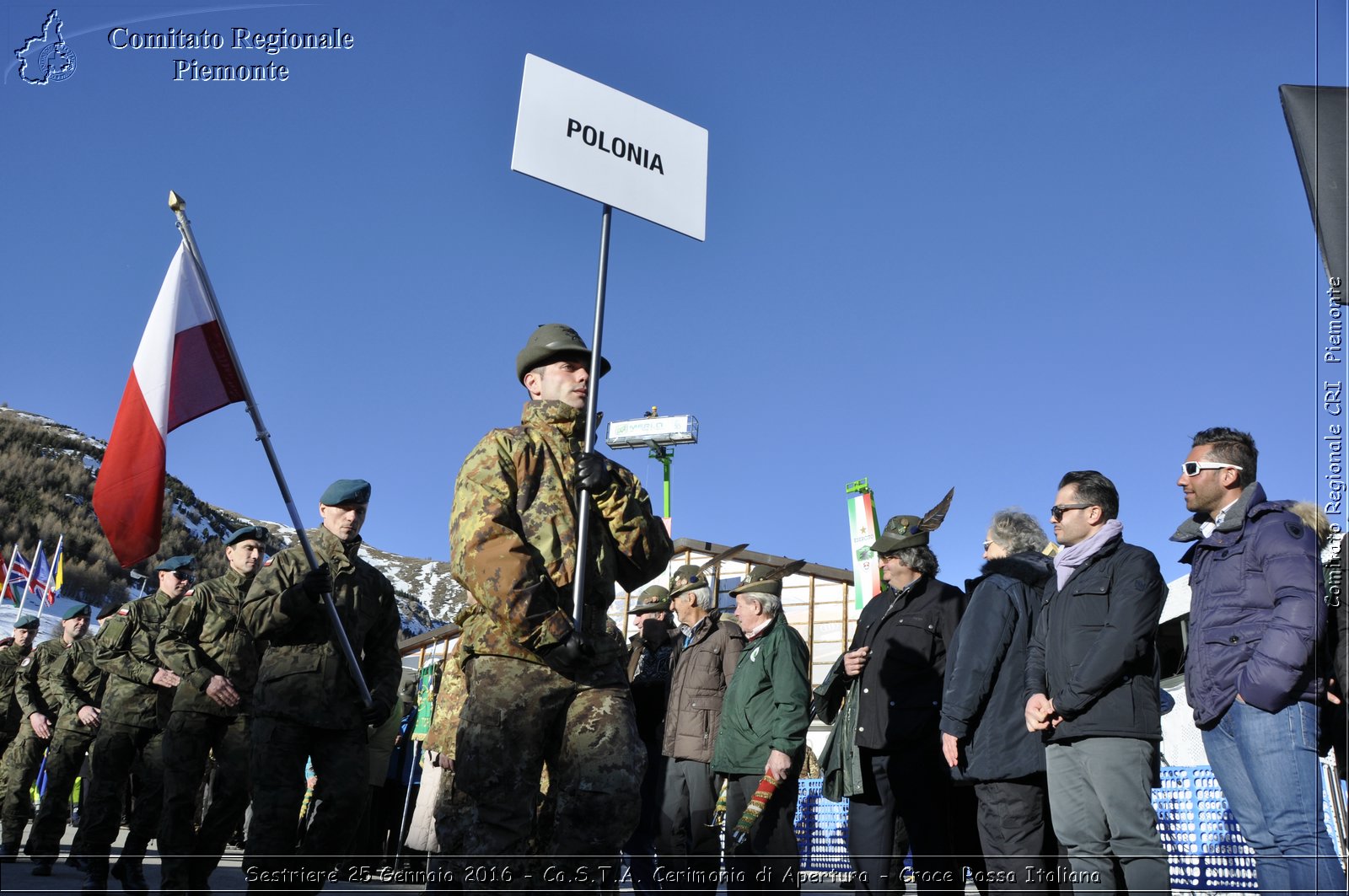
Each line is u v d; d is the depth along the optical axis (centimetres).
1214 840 639
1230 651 358
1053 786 393
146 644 637
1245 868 607
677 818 575
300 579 480
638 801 287
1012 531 482
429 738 428
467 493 291
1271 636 338
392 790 959
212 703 544
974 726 429
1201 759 937
